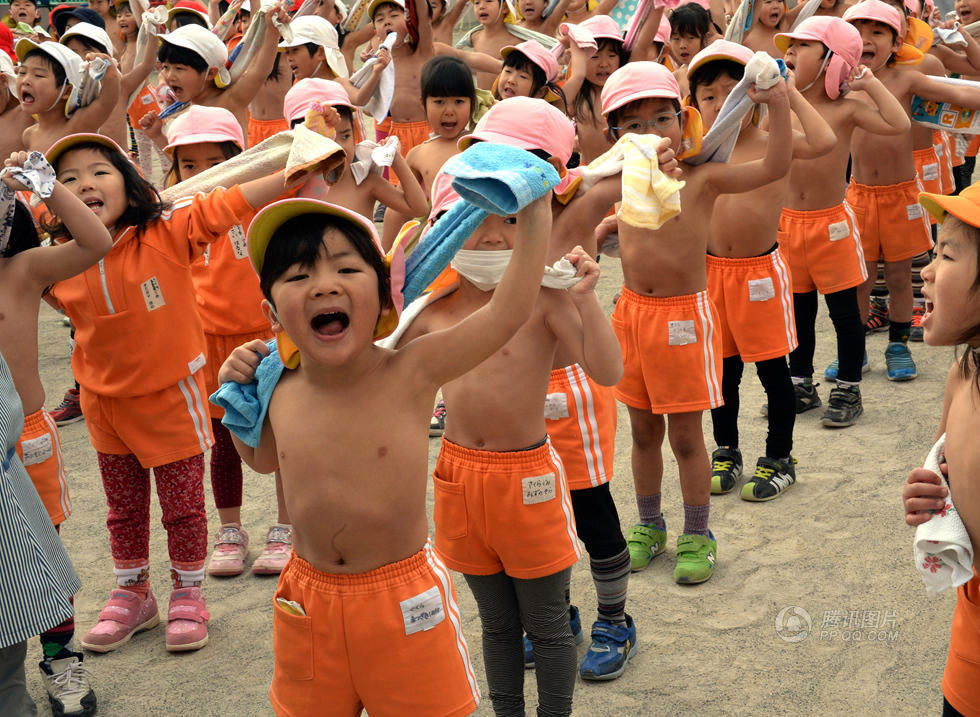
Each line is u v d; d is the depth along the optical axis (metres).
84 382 3.97
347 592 2.50
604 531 3.64
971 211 2.21
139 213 3.80
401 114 9.49
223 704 3.70
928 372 6.56
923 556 2.34
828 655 3.76
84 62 5.95
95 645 4.07
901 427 5.77
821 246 5.58
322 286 2.22
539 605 3.12
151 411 3.95
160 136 5.47
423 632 2.52
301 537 2.55
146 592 4.26
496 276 2.90
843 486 5.12
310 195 3.87
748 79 3.84
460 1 11.12
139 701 3.74
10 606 2.69
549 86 6.34
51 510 3.76
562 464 3.32
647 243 4.18
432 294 3.06
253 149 4.07
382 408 2.43
